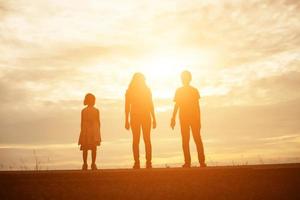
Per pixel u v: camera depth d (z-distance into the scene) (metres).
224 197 9.16
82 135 12.48
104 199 8.99
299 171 10.52
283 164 11.69
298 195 9.40
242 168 10.30
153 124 12.06
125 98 11.91
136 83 11.87
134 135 11.73
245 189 9.71
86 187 9.59
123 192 9.27
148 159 11.69
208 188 9.61
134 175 9.80
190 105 12.08
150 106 11.84
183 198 9.09
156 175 9.84
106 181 9.72
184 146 12.07
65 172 9.74
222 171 10.12
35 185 9.53
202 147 12.11
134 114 11.74
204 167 10.80
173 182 9.83
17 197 8.98
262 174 10.34
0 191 9.19
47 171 10.18
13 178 9.51
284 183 10.21
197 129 12.08
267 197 9.27
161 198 9.05
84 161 12.44
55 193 9.20
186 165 12.01
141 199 8.97
